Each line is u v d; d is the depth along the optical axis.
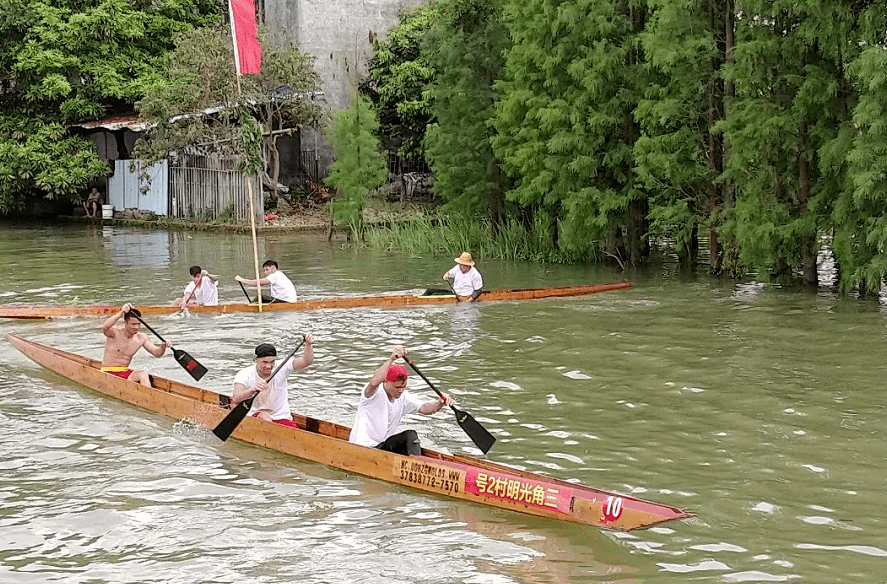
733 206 21.19
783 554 7.68
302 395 12.38
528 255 26.17
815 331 15.78
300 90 33.34
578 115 23.03
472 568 7.48
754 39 19.70
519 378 13.12
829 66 19.31
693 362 13.83
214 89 32.31
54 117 38.00
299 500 8.90
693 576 7.31
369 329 16.55
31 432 10.92
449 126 28.70
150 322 17.22
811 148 19.70
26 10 37.22
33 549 7.88
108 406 11.95
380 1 39.28
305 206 36.72
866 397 11.97
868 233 18.11
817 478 9.34
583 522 8.10
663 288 20.70
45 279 22.62
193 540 8.03
